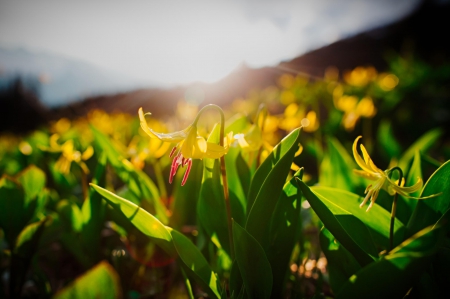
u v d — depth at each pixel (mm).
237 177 321
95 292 178
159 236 251
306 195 219
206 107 244
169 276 448
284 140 261
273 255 276
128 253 455
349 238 217
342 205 282
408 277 191
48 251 480
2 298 345
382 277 191
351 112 736
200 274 256
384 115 1185
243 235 233
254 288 251
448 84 1388
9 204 365
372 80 1282
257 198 240
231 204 303
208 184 289
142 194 378
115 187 684
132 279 410
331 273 285
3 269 386
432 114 1336
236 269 262
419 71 1422
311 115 540
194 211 411
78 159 430
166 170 610
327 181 420
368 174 242
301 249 377
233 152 334
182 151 234
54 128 1277
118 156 385
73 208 377
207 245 364
